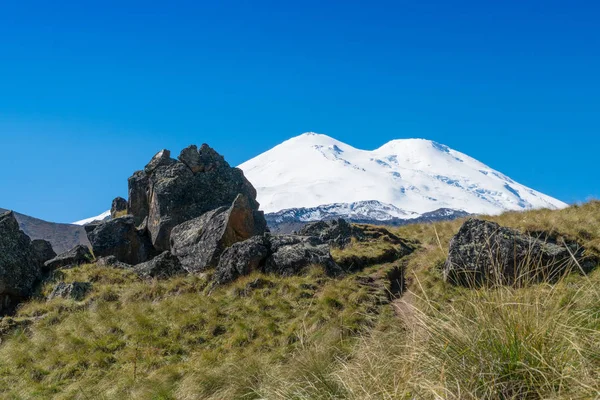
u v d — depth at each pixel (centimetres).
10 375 1700
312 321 1781
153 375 1500
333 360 966
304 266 2294
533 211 2966
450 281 1997
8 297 2520
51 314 2195
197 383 1272
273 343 1678
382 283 2144
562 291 696
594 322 638
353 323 1692
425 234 3030
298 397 789
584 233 2262
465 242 2048
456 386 587
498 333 611
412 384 619
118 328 1931
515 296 655
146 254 3294
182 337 1827
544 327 603
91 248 3158
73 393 1495
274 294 2078
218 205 3544
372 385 684
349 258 2492
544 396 552
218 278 2369
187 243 2911
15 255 2600
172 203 3425
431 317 679
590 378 544
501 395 573
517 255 1889
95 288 2448
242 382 1145
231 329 1847
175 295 2308
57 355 1769
